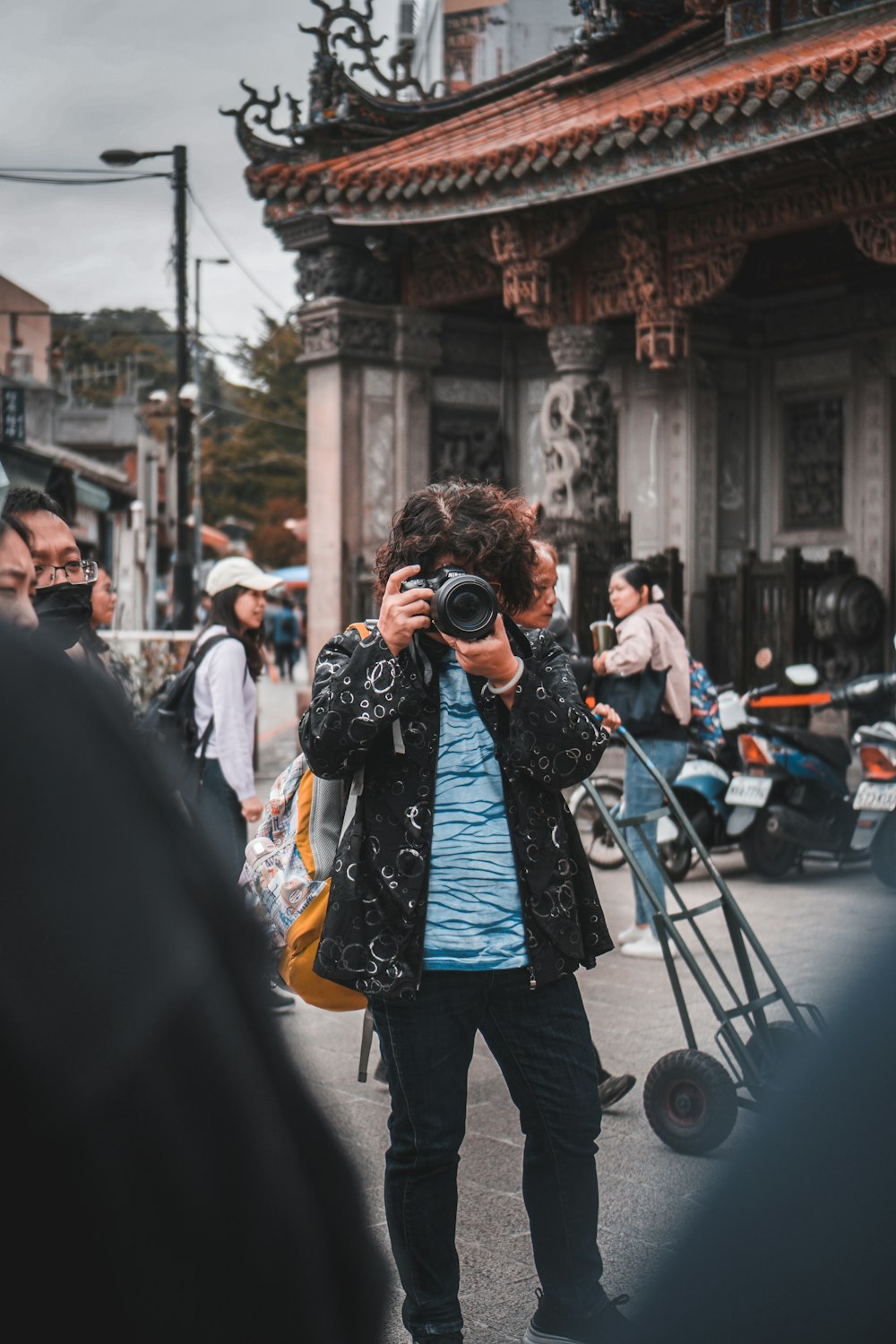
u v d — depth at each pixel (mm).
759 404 15141
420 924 2850
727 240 12500
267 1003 906
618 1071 5113
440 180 12766
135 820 831
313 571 15023
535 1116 2957
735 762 9336
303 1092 910
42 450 25422
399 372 15008
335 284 14688
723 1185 1129
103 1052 772
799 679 9938
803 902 8172
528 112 13773
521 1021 2934
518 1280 3559
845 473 14422
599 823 9539
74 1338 791
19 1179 774
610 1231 3695
